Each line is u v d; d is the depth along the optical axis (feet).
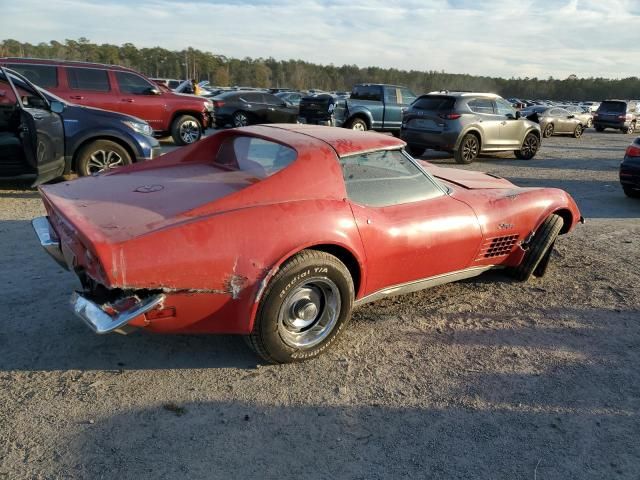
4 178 22.12
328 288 10.43
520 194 14.32
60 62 36.04
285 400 9.43
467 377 10.42
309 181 10.46
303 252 9.89
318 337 10.61
